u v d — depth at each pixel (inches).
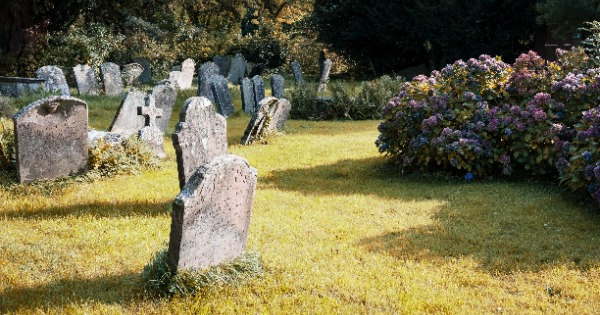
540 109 324.8
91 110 651.5
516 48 1306.6
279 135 518.3
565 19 866.8
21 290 187.2
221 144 299.9
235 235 201.9
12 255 215.5
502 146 337.7
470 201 293.9
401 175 359.9
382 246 230.7
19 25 1036.5
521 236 241.8
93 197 295.4
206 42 1503.4
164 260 188.9
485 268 209.8
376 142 375.9
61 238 236.2
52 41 1087.6
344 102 674.2
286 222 261.9
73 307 174.2
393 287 192.5
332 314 174.2
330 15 1333.7
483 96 363.3
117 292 186.7
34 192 301.6
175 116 657.6
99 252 220.5
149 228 249.3
